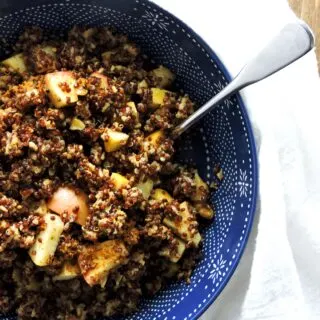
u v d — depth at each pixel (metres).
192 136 0.33
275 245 0.34
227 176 0.32
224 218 0.32
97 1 0.30
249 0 0.35
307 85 0.35
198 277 0.32
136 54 0.32
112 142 0.30
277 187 0.34
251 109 0.34
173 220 0.31
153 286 0.32
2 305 0.31
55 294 0.31
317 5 0.36
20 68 0.31
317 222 0.35
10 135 0.29
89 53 0.32
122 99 0.31
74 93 0.30
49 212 0.30
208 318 0.34
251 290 0.34
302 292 0.35
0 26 0.31
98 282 0.30
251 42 0.35
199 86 0.32
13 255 0.30
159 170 0.31
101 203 0.30
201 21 0.35
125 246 0.30
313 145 0.35
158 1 0.35
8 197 0.30
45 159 0.29
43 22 0.32
